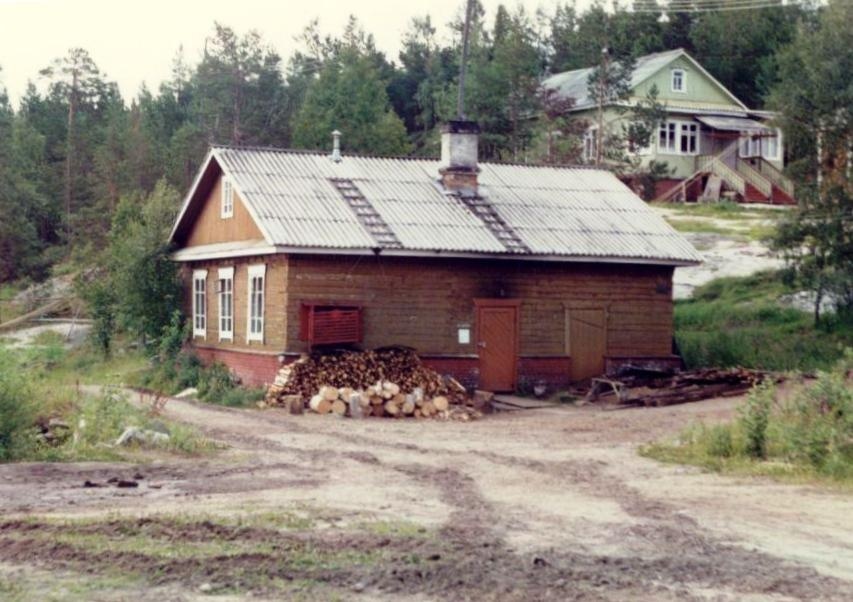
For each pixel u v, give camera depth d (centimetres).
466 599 995
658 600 1016
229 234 3444
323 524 1297
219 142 7394
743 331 3816
